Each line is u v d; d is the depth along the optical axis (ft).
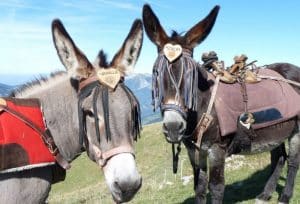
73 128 4.57
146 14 6.82
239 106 7.50
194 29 6.88
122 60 4.42
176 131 6.51
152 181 16.35
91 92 4.17
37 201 4.48
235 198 10.02
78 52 4.28
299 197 9.55
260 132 7.90
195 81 6.75
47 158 4.36
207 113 7.14
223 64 7.91
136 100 4.24
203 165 7.79
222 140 7.30
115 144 4.04
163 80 6.60
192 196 10.93
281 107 8.04
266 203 9.15
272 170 9.27
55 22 4.14
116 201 4.03
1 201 4.20
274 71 8.84
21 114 4.32
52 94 4.62
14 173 4.25
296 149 8.75
